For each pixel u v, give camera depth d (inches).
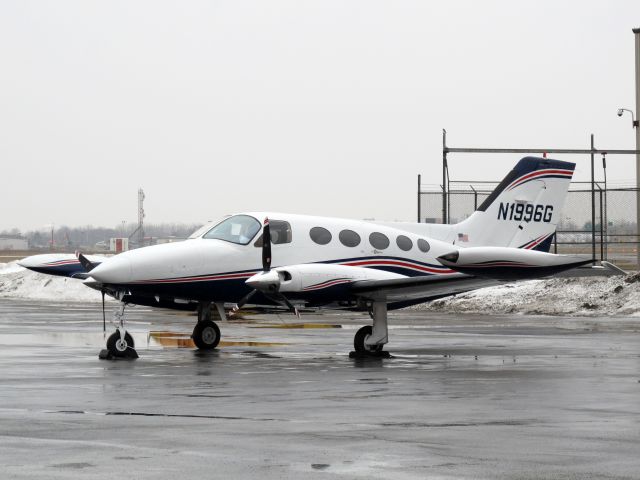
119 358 767.1
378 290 783.1
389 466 348.8
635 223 1569.9
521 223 960.3
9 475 332.2
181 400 522.3
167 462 354.3
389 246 882.8
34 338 966.4
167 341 942.4
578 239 1576.0
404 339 976.9
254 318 1338.6
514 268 775.1
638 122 1686.8
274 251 832.3
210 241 828.6
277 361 754.2
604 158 1517.0
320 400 524.1
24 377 631.2
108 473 336.2
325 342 941.2
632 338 983.0
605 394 551.5
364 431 422.3
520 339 972.6
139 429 425.1
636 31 1691.7
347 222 877.2
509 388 579.5
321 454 370.0
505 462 355.9
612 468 346.3
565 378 636.1
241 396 540.4
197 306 856.9
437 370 687.1
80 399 524.1
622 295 1422.2
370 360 764.6
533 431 422.6
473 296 1539.1
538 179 964.6
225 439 401.4
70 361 741.9
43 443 390.3
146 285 789.9
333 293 784.9
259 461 356.8
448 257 768.3
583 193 1539.1
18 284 2095.2
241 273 822.5
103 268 779.4
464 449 380.8
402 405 505.4
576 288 1477.6
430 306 1539.1
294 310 802.2
